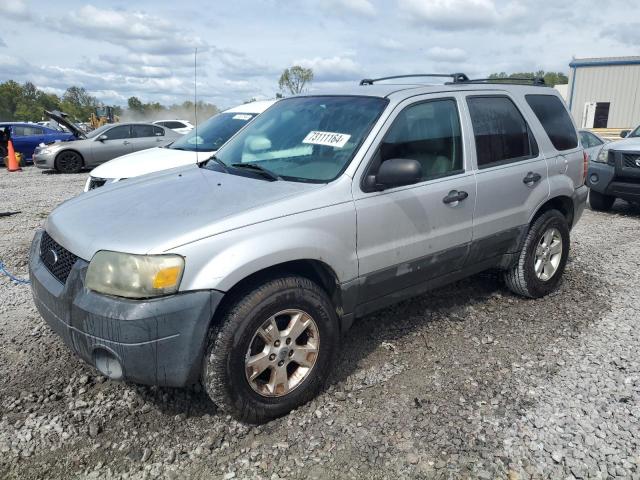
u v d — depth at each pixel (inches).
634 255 243.4
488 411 121.4
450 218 147.7
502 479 101.2
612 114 1099.9
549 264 187.0
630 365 140.7
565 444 110.3
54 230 123.7
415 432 114.5
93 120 1099.9
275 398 117.8
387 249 133.9
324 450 109.5
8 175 567.2
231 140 169.0
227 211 113.6
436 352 149.4
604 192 340.8
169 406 124.3
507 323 167.9
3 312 174.7
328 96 157.8
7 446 110.4
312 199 120.7
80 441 112.5
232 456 108.3
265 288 112.7
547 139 181.6
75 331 107.7
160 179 146.3
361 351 149.7
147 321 100.8
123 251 104.3
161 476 103.0
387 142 135.5
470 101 159.3
